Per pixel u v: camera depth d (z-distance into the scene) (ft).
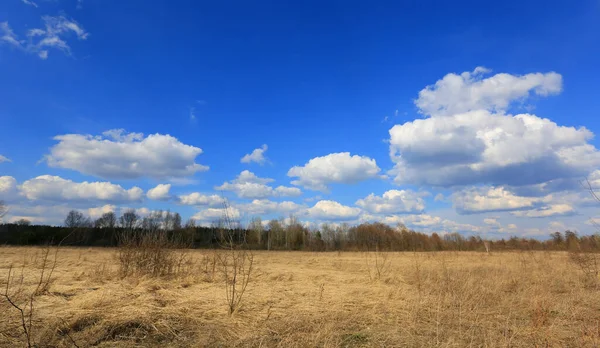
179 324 20.76
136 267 38.40
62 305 23.06
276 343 18.57
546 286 38.60
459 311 25.61
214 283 37.60
